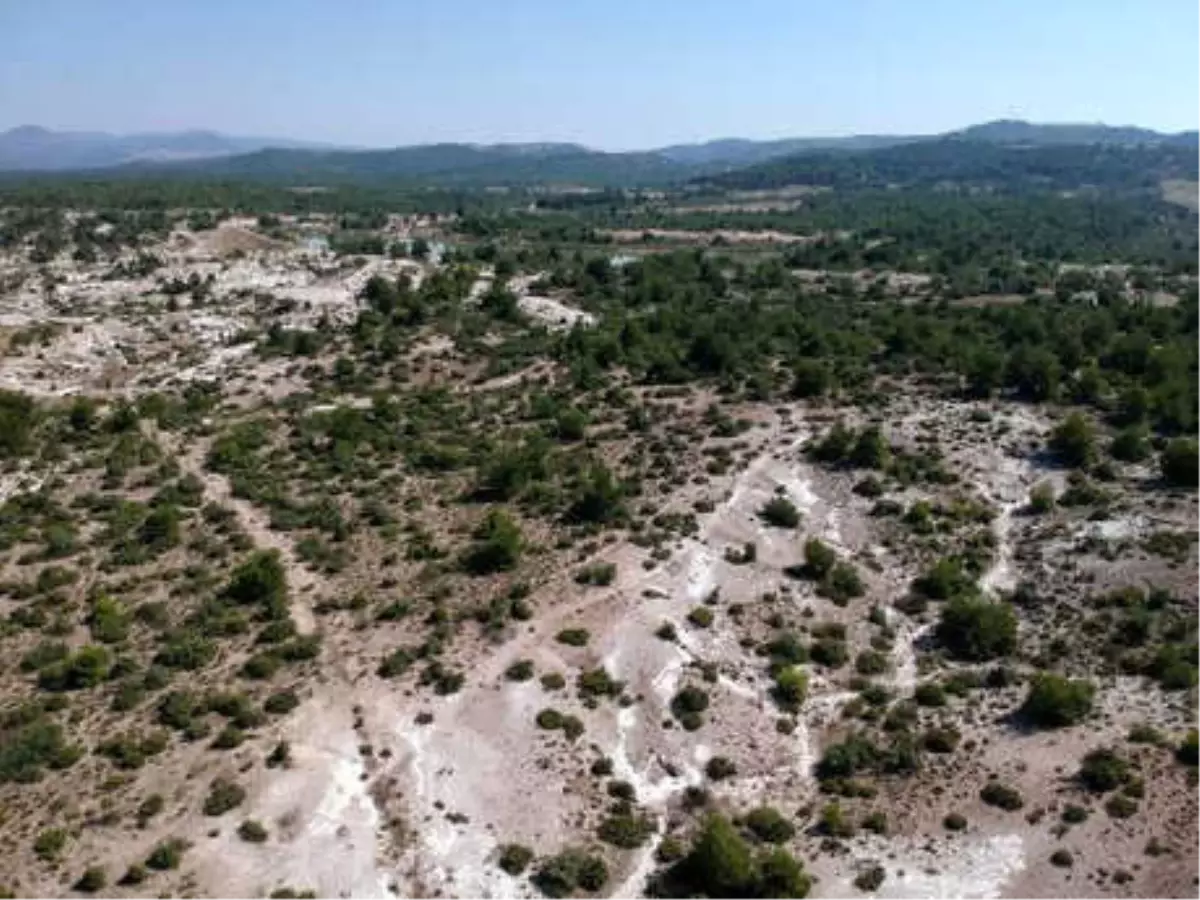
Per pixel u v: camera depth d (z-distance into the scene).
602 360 132.00
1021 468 96.25
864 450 95.38
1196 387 110.88
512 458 93.56
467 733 61.16
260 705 61.75
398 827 54.72
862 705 67.06
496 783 58.19
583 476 93.56
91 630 68.69
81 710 60.69
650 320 151.88
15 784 54.56
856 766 61.34
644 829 56.34
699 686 67.00
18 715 59.34
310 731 60.12
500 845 54.47
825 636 73.62
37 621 69.25
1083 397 112.62
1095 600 76.50
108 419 108.38
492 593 73.94
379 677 64.88
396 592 74.50
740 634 72.81
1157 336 149.50
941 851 54.72
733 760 62.06
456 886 51.88
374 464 99.12
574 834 55.78
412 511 88.31
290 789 55.81
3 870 49.19
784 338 144.62
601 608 72.69
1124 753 59.50
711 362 125.88
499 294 163.62
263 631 68.75
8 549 79.56
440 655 67.19
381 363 134.50
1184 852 52.25
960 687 68.12
